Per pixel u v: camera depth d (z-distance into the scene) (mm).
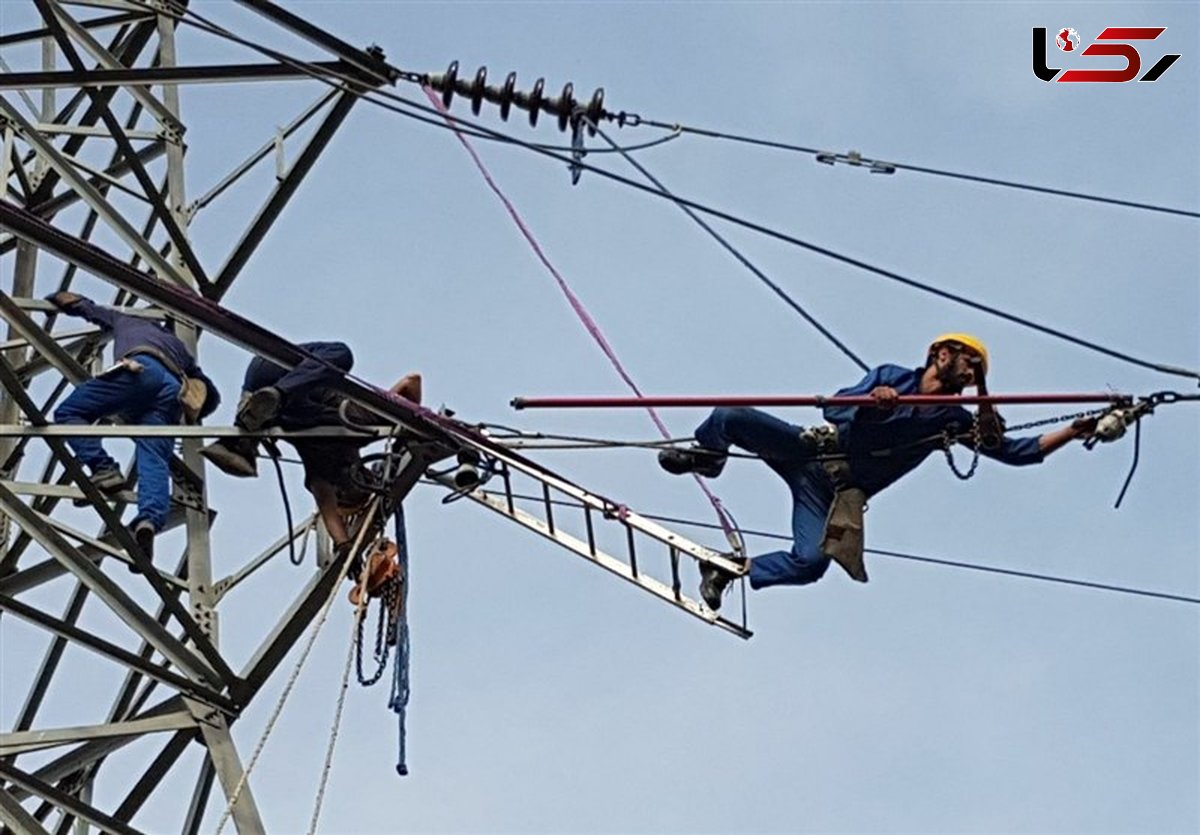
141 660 14484
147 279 14297
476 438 15094
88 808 14023
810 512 15367
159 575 14664
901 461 15156
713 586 15336
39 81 15430
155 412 15148
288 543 15039
